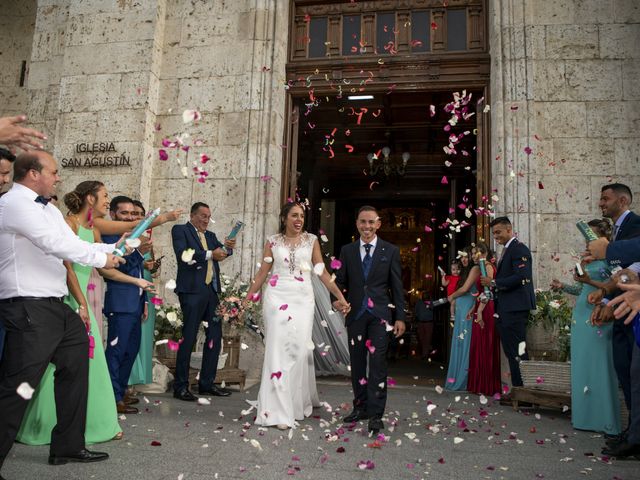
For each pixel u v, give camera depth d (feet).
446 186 43.62
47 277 8.84
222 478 8.60
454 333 20.97
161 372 18.17
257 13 24.20
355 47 23.89
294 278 13.65
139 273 14.16
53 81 26.78
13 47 29.78
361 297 13.25
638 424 9.92
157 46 24.70
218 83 24.25
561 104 21.44
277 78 23.76
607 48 21.49
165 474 8.71
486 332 19.52
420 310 37.01
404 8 23.99
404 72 23.54
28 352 8.28
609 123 21.04
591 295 11.91
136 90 24.12
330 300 23.98
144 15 24.75
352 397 17.92
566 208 20.77
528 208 20.52
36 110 26.81
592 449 11.37
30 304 8.51
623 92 21.13
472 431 12.91
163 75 24.85
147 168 23.82
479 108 22.77
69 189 23.89
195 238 16.79
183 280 16.57
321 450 10.57
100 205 11.39
